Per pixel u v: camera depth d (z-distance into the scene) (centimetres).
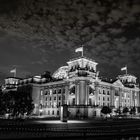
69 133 4800
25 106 10069
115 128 6278
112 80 14312
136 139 4841
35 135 4409
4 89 16138
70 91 12150
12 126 5516
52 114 13150
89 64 12456
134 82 16312
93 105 11419
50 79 14962
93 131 5122
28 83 14400
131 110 13500
